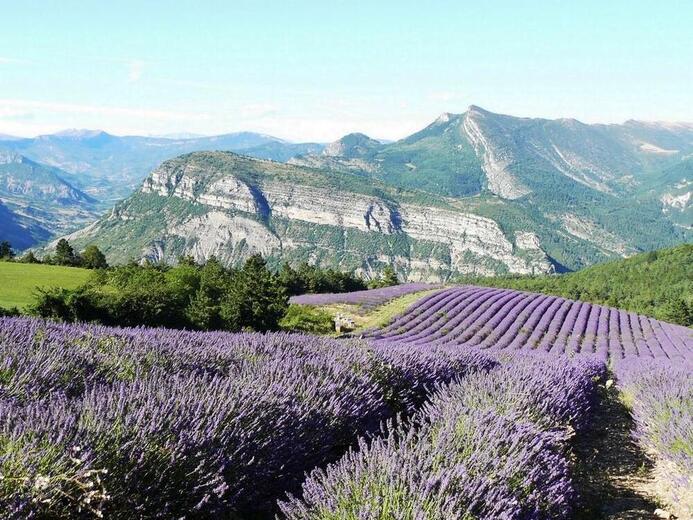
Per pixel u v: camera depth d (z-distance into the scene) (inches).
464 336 1234.6
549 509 167.5
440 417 225.5
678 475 251.9
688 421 289.3
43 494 117.0
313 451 199.5
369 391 265.0
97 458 129.6
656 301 4001.0
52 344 249.0
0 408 145.9
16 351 219.9
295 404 206.5
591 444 330.6
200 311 1032.8
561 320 1723.7
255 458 167.5
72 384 209.0
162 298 971.9
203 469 147.6
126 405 162.6
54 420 141.8
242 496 161.6
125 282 1305.4
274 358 310.7
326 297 1777.8
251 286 1089.4
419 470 149.6
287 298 1237.1
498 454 180.5
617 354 1143.0
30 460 121.5
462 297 1845.5
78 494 123.0
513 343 1230.3
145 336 360.8
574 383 381.4
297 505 140.3
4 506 112.7
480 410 229.8
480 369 408.8
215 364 295.6
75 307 866.1
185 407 169.8
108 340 314.2
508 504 143.8
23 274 1988.2
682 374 492.4
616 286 4800.7
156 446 144.2
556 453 219.6
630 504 228.5
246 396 193.0
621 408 454.3
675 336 1678.2
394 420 273.9
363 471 149.6
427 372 358.3
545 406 285.6
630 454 310.3
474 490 142.4
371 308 1572.3
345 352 350.6
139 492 134.3
